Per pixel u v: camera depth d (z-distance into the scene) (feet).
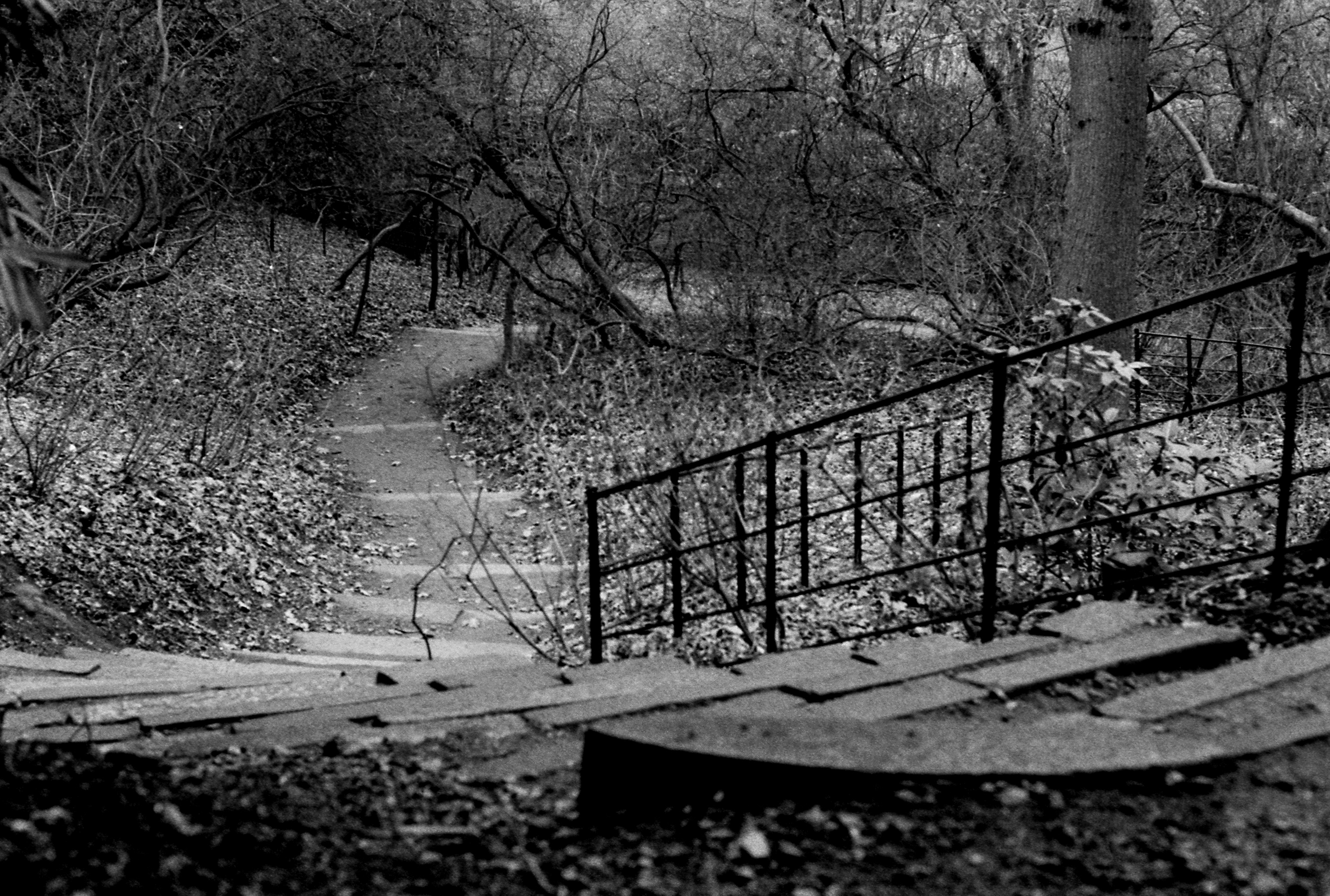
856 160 62.75
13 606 30.07
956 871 9.17
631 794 10.83
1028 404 23.52
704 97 68.44
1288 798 10.00
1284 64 61.11
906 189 60.49
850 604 25.31
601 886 9.34
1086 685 13.05
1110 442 23.18
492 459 58.08
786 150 64.85
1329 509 26.63
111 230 55.26
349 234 110.11
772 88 64.75
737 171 66.39
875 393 54.34
